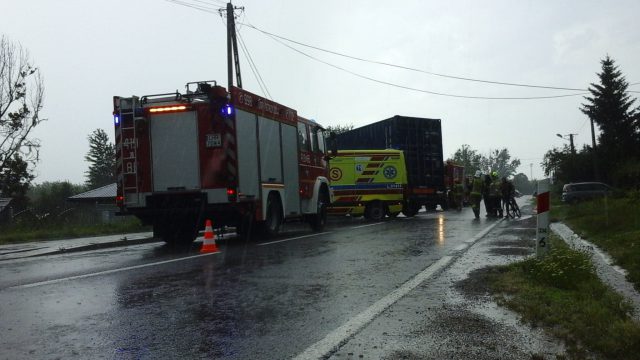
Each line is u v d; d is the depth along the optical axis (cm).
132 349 404
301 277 697
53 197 5003
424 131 2339
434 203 2377
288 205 1348
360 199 2003
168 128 1125
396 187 2070
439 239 1155
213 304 548
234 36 2697
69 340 428
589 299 510
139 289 633
